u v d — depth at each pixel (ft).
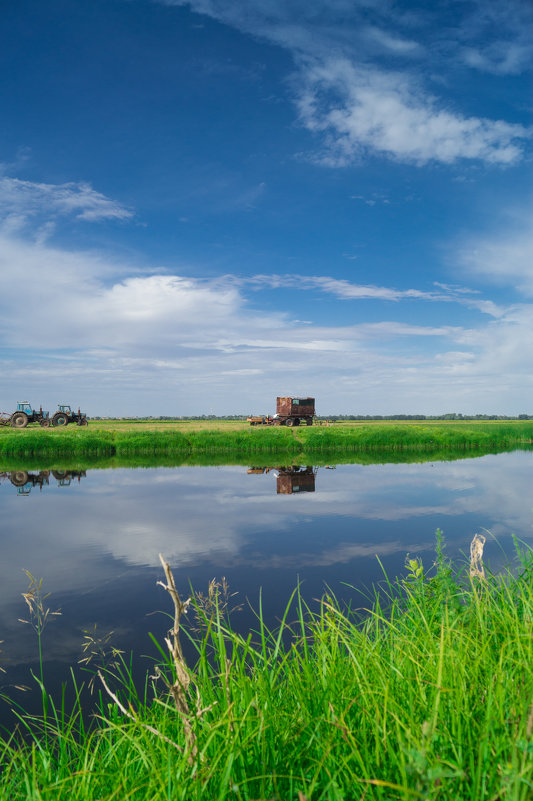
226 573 28.27
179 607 7.67
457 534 36.19
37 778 9.19
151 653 18.69
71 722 12.27
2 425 164.86
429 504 50.06
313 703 9.37
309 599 23.39
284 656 11.21
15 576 28.63
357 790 6.77
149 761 8.12
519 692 8.13
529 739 6.23
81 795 7.67
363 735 7.66
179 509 49.85
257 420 188.24
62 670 17.43
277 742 8.29
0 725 14.10
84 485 68.18
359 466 93.66
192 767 7.19
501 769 6.07
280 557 31.48
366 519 43.14
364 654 10.87
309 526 40.88
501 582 15.34
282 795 7.17
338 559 30.68
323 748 7.51
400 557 30.40
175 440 127.85
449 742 7.27
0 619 22.21
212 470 87.76
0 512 48.85
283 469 88.58
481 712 8.08
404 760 6.77
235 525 41.96
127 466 95.04
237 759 7.63
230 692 9.64
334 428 158.30
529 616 11.98
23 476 78.84
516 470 84.43
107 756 9.55
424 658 10.12
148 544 35.83
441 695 8.41
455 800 6.09
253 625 20.34
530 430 169.27
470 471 82.69
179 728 9.03
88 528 41.45
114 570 29.55
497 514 44.24
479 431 161.79
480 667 9.50
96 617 22.27
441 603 14.34
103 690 15.97
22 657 18.40
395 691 9.24
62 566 30.60
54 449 119.34
